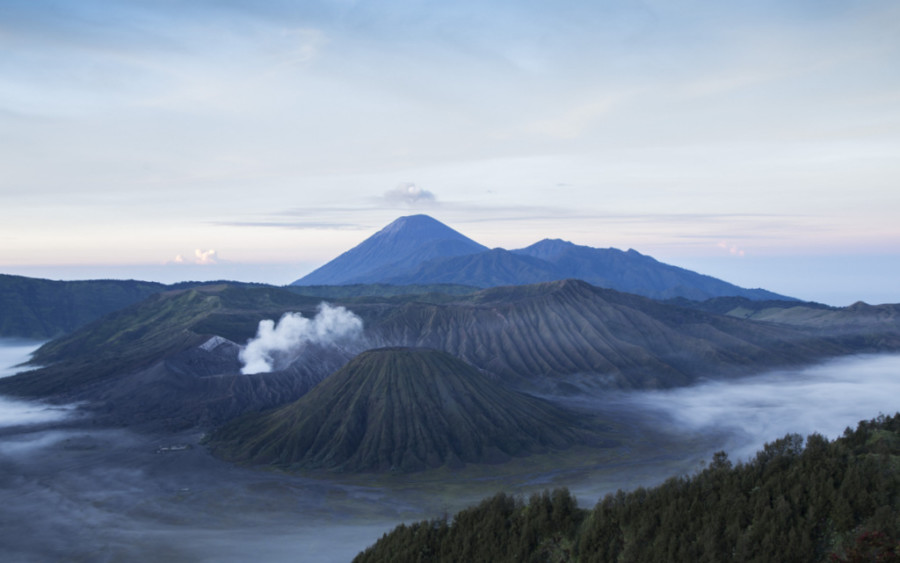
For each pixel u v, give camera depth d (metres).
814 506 49.50
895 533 44.41
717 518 51.69
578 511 60.25
